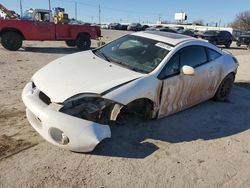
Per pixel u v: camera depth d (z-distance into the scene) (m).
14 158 3.94
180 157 4.37
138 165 4.05
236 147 4.89
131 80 4.52
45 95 4.21
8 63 10.59
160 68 4.94
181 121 5.61
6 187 3.39
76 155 4.10
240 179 4.02
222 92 6.96
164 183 3.74
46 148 4.22
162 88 4.95
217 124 5.73
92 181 3.62
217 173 4.09
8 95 6.32
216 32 29.52
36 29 15.68
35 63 11.08
